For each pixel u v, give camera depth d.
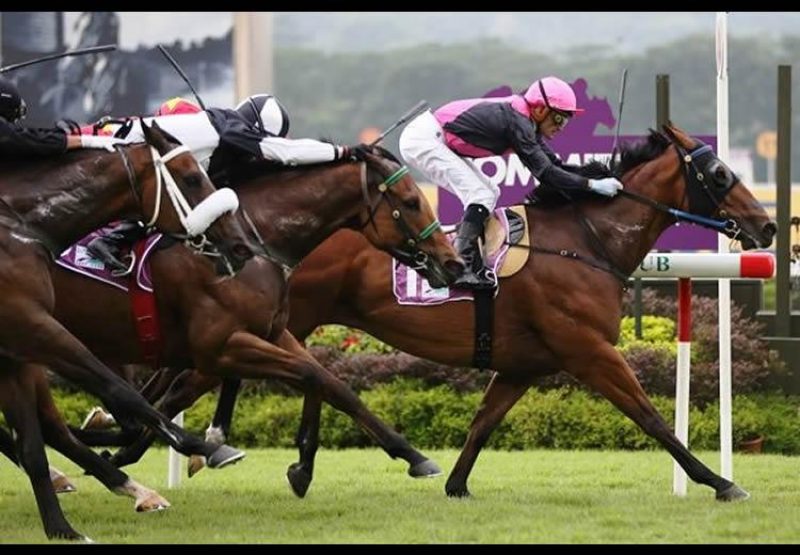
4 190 10.80
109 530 11.51
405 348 13.23
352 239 13.14
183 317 11.95
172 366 12.27
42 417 11.94
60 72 30.05
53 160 10.99
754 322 19.53
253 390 18.56
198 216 10.90
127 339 11.99
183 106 12.89
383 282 13.08
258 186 12.38
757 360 18.47
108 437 13.34
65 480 13.73
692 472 12.88
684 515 12.17
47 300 10.70
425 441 17.84
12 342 10.58
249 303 11.88
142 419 10.72
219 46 30.48
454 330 13.03
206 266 11.79
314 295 13.08
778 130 19.17
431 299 13.03
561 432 17.78
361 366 18.48
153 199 10.98
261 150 12.20
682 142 13.29
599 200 13.34
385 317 13.12
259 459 16.83
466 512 12.39
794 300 24.86
